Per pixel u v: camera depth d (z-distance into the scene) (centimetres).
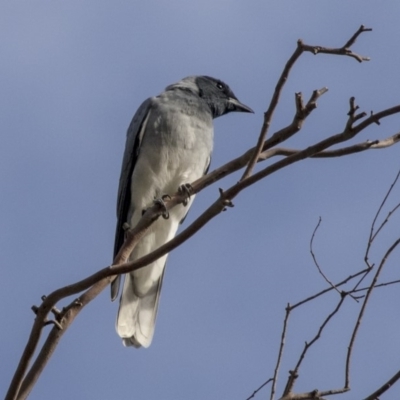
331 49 677
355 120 676
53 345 670
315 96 744
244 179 693
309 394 651
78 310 684
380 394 629
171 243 685
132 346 1106
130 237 806
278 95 705
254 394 698
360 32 669
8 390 649
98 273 671
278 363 690
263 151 803
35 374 664
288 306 712
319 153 746
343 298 723
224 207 689
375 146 741
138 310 1164
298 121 757
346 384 661
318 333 693
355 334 681
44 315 664
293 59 690
